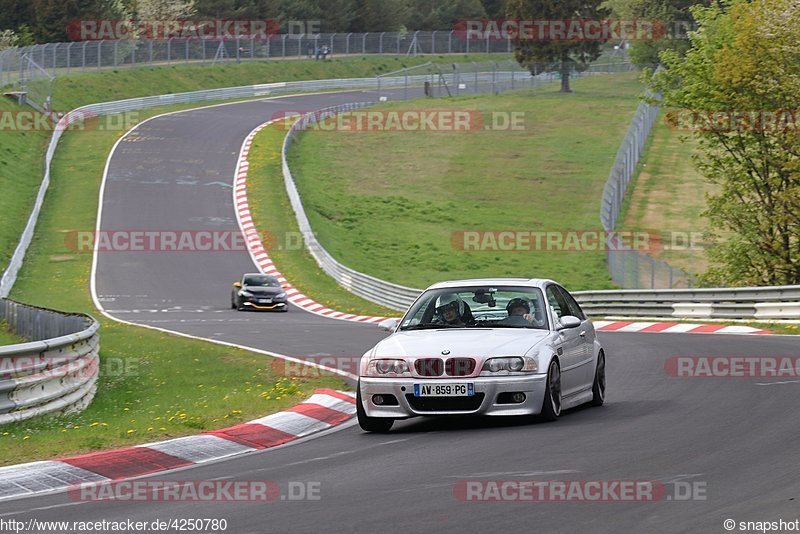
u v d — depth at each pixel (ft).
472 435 132.36
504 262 608.60
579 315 161.48
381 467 113.39
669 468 104.58
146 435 144.05
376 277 572.92
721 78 407.03
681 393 167.02
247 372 230.89
